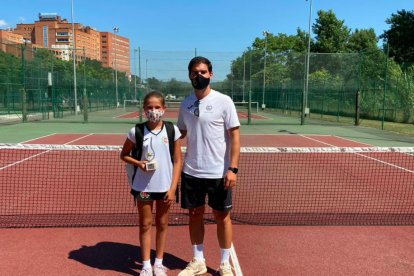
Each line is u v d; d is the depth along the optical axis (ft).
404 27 130.11
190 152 12.27
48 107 86.79
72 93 107.65
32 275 12.32
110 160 32.53
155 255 13.84
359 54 76.89
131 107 142.92
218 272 12.69
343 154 37.52
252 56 131.23
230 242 12.52
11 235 15.46
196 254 12.66
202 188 12.19
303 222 17.31
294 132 60.90
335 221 17.49
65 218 17.54
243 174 27.81
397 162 33.19
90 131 59.16
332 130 64.03
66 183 24.17
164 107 12.23
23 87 73.67
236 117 12.01
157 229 12.42
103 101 130.72
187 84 128.77
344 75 88.99
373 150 19.99
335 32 171.32
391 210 19.35
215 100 11.91
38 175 26.53
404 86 77.20
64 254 13.83
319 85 96.84
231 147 12.01
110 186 23.48
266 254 13.96
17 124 69.77
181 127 12.56
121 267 12.95
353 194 22.40
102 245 14.61
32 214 18.11
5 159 32.73
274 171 28.99
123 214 18.20
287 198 21.44
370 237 15.60
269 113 117.60
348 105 89.10
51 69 89.10
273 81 123.65
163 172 12.07
